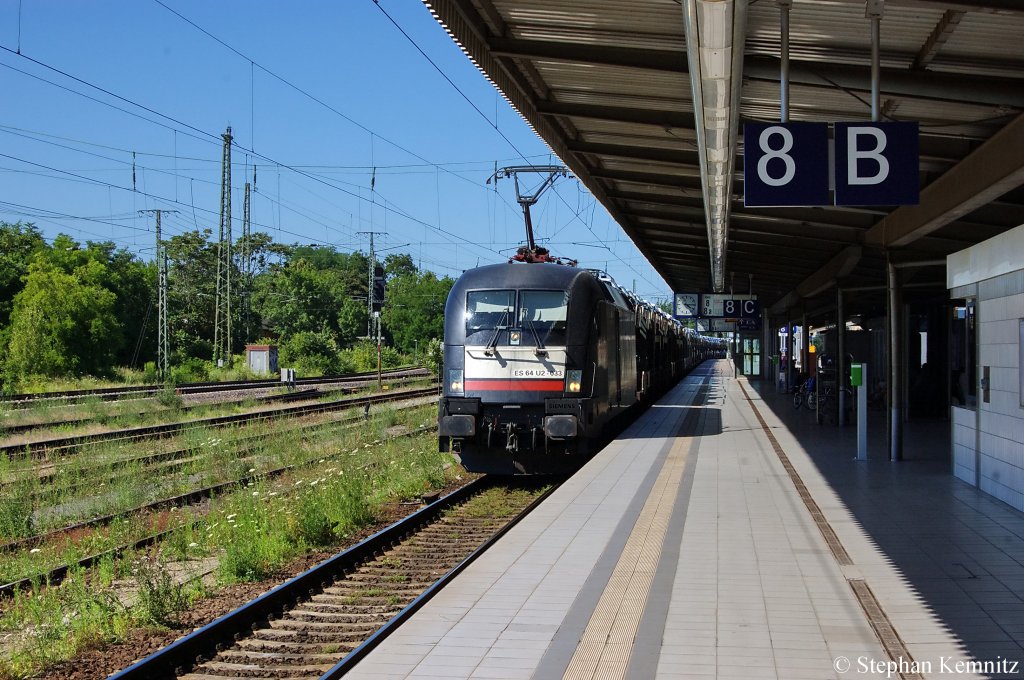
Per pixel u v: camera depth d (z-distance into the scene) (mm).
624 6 8484
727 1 5480
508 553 8461
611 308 17641
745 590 7121
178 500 12992
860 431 14641
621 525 9688
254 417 24938
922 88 8703
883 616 6391
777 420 22656
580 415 15023
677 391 37469
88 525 11219
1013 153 8500
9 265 60531
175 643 6594
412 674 5426
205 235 92125
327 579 8977
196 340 70000
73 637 7172
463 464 15727
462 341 15484
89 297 51531
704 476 13070
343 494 12195
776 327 44938
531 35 9625
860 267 21484
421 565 9688
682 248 25969
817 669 5395
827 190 8086
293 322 85812
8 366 46438
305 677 6297
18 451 17203
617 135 13406
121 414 24906
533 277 15641
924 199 11562
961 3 6770
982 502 10836
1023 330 10109
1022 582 7262
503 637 6078
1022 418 10188
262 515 10906
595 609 6688
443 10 8070
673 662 5543
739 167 13383
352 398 31703
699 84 7250
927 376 21969
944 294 20875
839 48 8820
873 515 10062
